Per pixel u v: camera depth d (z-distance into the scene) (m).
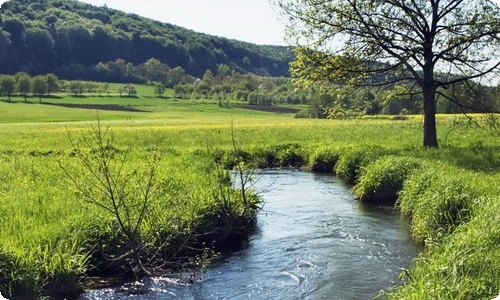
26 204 12.17
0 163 20.73
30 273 8.83
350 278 10.12
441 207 12.34
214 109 126.31
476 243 8.77
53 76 145.62
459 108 27.31
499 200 10.88
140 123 67.31
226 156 28.19
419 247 12.10
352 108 27.28
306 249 12.14
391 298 8.08
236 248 12.48
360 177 19.77
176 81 188.00
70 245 10.09
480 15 24.31
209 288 9.82
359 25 24.94
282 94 157.38
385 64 25.94
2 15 163.38
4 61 154.50
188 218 12.09
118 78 180.75
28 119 82.00
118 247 10.69
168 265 11.09
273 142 34.41
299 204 17.27
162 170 17.61
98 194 11.70
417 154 22.12
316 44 25.52
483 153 21.88
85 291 9.58
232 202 13.52
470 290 7.30
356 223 14.54
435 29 24.95
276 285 9.88
